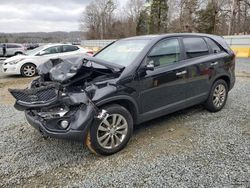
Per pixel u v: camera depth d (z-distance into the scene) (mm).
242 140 4039
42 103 3387
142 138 4215
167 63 4352
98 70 3660
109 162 3502
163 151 3754
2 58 22594
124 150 3820
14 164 3514
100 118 3443
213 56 5141
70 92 3438
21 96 3568
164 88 4230
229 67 5469
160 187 2910
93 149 3562
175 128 4598
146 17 52156
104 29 70562
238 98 6480
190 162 3418
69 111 3400
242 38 16297
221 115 5207
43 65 3920
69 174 3252
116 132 3705
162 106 4289
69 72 3484
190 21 42812
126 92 3707
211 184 2930
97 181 3072
